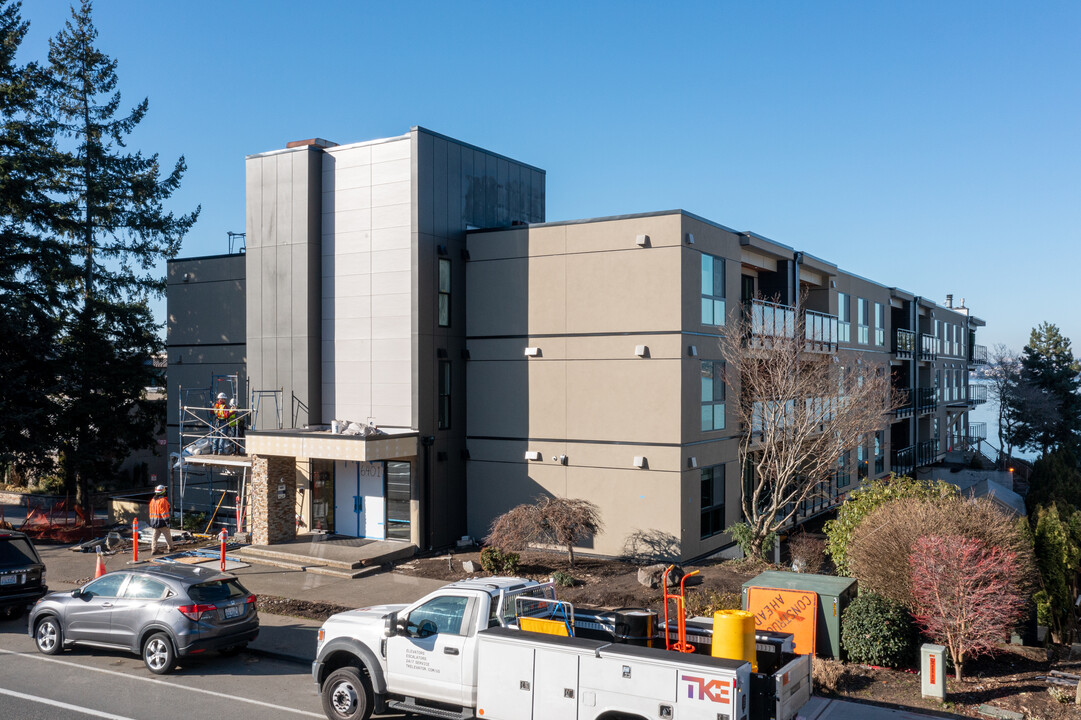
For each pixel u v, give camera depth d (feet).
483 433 81.87
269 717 36.94
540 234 78.74
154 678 43.19
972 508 50.96
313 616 55.57
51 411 97.40
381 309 80.02
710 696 26.99
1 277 96.17
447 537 80.69
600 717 29.09
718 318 78.28
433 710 33.96
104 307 106.73
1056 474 100.78
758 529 72.02
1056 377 191.52
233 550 77.77
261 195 86.38
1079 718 36.29
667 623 32.78
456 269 82.38
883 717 36.32
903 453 131.23
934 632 43.62
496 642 31.60
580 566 71.10
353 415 81.61
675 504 71.36
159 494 78.84
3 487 129.29
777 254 88.89
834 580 49.01
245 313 94.48
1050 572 55.01
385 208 79.87
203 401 97.76
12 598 54.44
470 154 84.84
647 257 72.90
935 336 155.02
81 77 114.11
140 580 45.88
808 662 31.07
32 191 100.94
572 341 76.79
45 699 39.42
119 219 114.01
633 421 73.51
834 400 78.48
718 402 78.33
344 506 82.94
